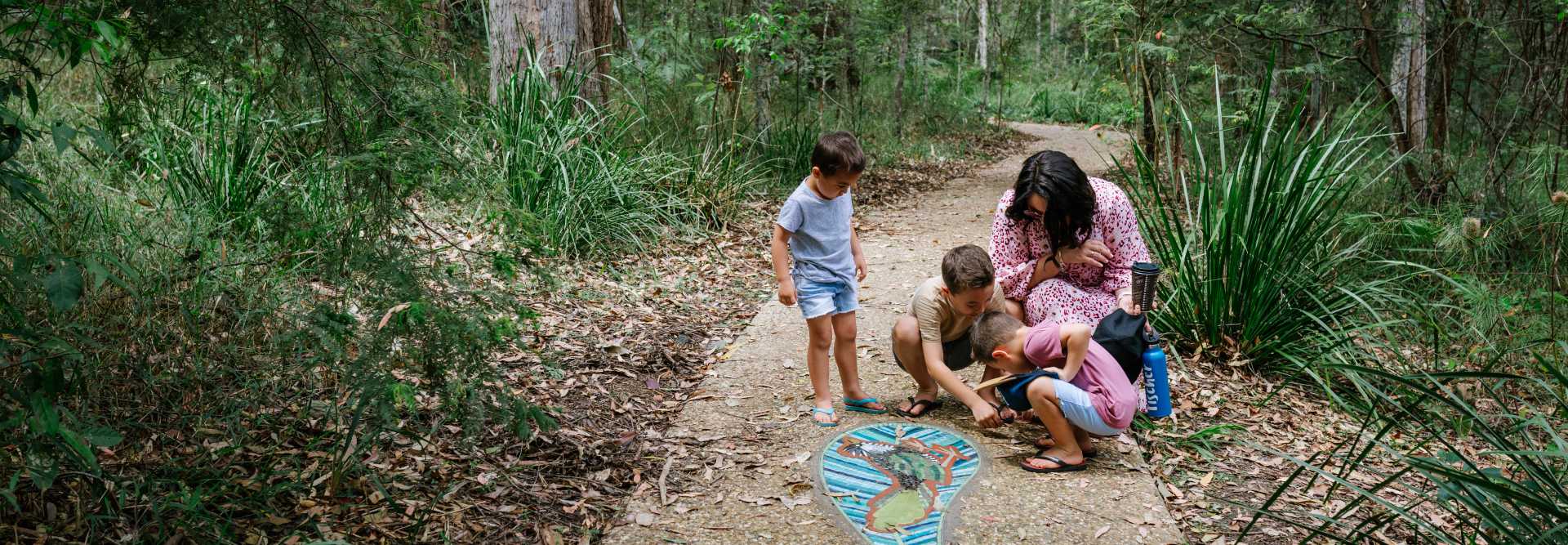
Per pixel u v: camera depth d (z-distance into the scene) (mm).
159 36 2383
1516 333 5180
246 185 4648
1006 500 3053
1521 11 8008
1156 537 2865
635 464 3303
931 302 3438
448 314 2652
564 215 5750
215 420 3156
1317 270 4926
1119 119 10875
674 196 6824
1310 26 8328
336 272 2709
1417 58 7949
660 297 5336
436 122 2701
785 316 5039
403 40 2643
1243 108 7766
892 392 3979
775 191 8516
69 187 4305
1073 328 3113
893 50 17656
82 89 6840
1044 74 27266
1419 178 7590
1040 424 3641
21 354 2393
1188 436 3719
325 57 2525
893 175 11141
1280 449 3781
